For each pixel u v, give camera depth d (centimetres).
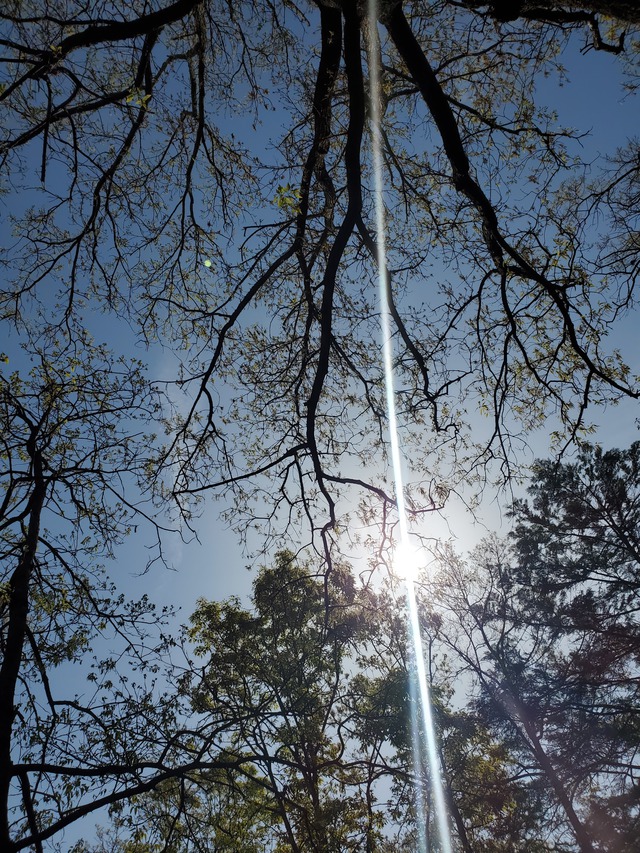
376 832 1866
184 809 941
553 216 977
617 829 2048
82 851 988
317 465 849
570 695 2300
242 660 1565
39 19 855
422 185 1105
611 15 800
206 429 921
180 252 1085
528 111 1046
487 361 994
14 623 884
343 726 1520
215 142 1073
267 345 1060
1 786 755
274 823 1833
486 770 2353
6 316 1077
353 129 813
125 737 951
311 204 1008
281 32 1023
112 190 1070
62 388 1102
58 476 1037
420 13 1021
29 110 966
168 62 1039
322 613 1305
